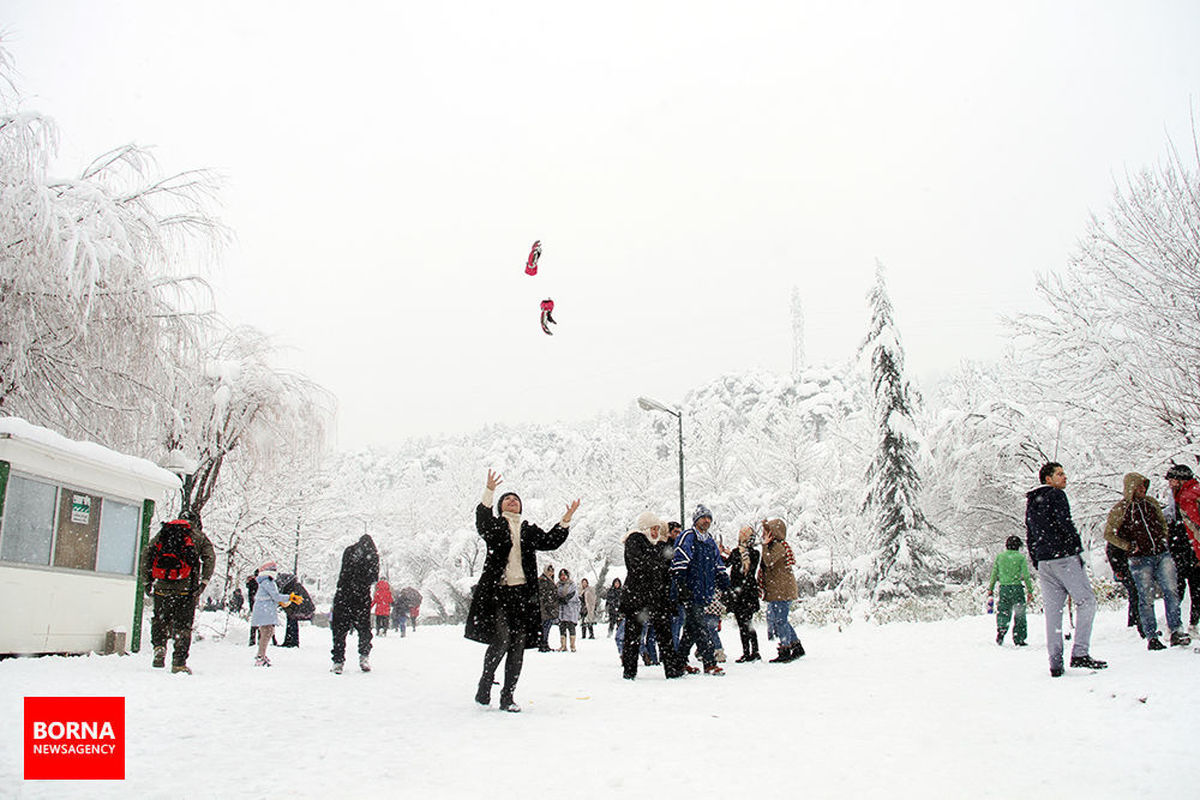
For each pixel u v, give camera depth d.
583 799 4.04
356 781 4.40
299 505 30.62
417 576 56.34
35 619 10.16
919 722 5.85
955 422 30.14
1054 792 3.98
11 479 9.88
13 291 13.27
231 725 6.11
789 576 11.07
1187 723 5.00
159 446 16.59
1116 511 8.45
